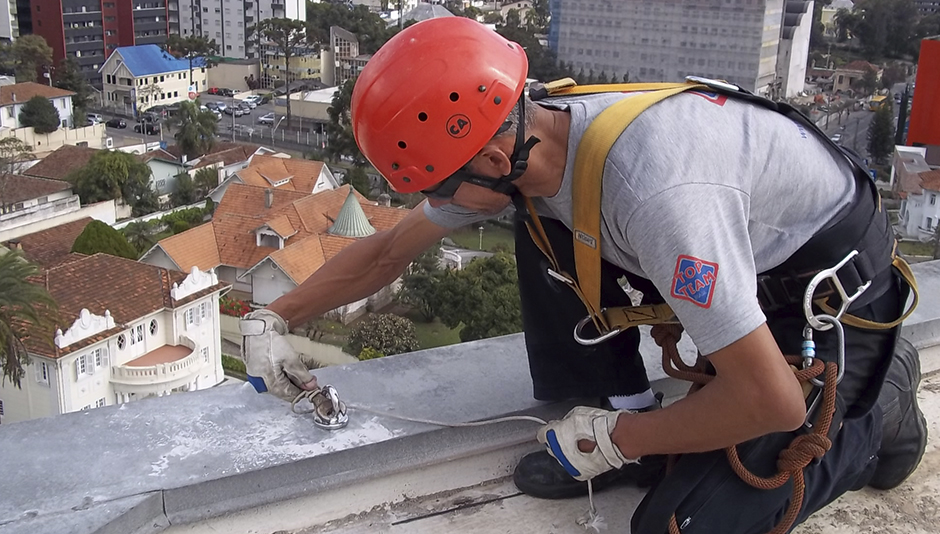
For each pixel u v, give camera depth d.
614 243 1.58
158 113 54.19
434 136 1.51
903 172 27.98
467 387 2.13
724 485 1.66
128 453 1.84
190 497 1.75
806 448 1.62
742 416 1.47
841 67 55.28
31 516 1.65
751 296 1.44
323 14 68.81
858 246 1.63
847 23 61.78
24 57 53.31
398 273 2.02
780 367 1.45
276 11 66.06
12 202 29.48
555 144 1.57
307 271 25.09
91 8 58.72
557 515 1.95
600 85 1.72
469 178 1.59
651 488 1.85
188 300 19.67
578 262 1.63
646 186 1.43
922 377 2.61
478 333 22.05
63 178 33.03
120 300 18.98
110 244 25.23
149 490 1.73
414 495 1.99
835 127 46.47
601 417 1.70
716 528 1.66
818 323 1.63
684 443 1.57
